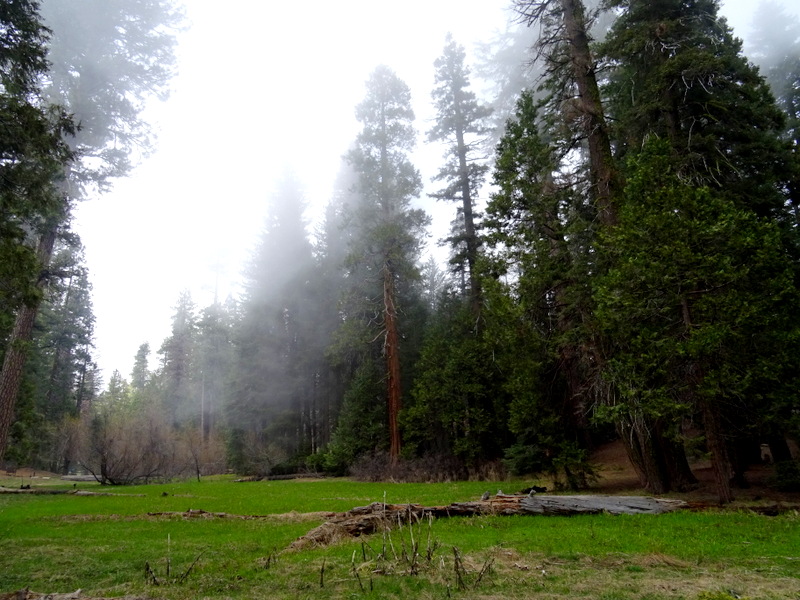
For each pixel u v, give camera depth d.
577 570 5.57
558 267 14.23
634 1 15.05
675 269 9.47
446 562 6.04
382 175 30.80
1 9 10.16
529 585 5.05
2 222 10.52
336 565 6.36
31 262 10.57
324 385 38.91
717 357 9.55
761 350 9.38
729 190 12.49
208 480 33.09
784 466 11.74
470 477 23.11
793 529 7.54
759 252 9.27
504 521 9.54
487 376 23.80
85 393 62.31
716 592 4.54
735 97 13.29
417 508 10.19
